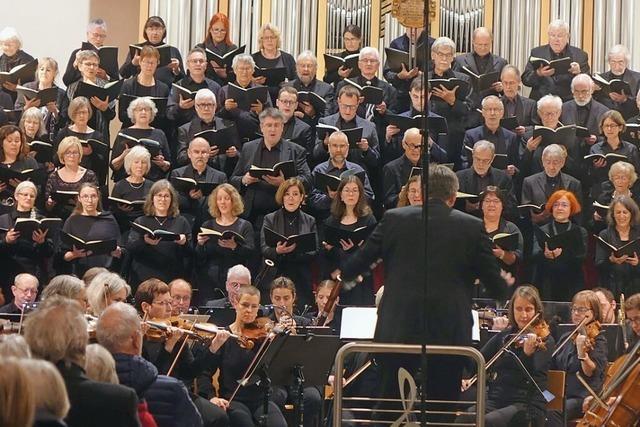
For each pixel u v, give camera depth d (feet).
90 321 40.91
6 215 57.52
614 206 60.70
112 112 66.44
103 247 54.85
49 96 63.93
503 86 69.87
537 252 60.44
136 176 60.13
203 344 45.11
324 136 63.00
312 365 43.70
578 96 69.56
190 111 66.03
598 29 82.64
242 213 60.59
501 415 44.42
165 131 66.28
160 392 35.17
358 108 67.92
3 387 18.72
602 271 60.59
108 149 62.44
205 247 57.72
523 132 67.21
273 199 60.59
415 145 62.13
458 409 34.86
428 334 33.65
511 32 83.41
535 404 44.62
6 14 79.97
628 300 49.44
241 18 82.23
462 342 33.73
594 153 66.08
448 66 68.74
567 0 82.99
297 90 67.97
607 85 71.00
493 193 59.47
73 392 26.76
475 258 34.01
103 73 68.64
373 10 82.89
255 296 46.14
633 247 58.95
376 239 34.37
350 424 35.42
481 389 31.60
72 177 59.98
